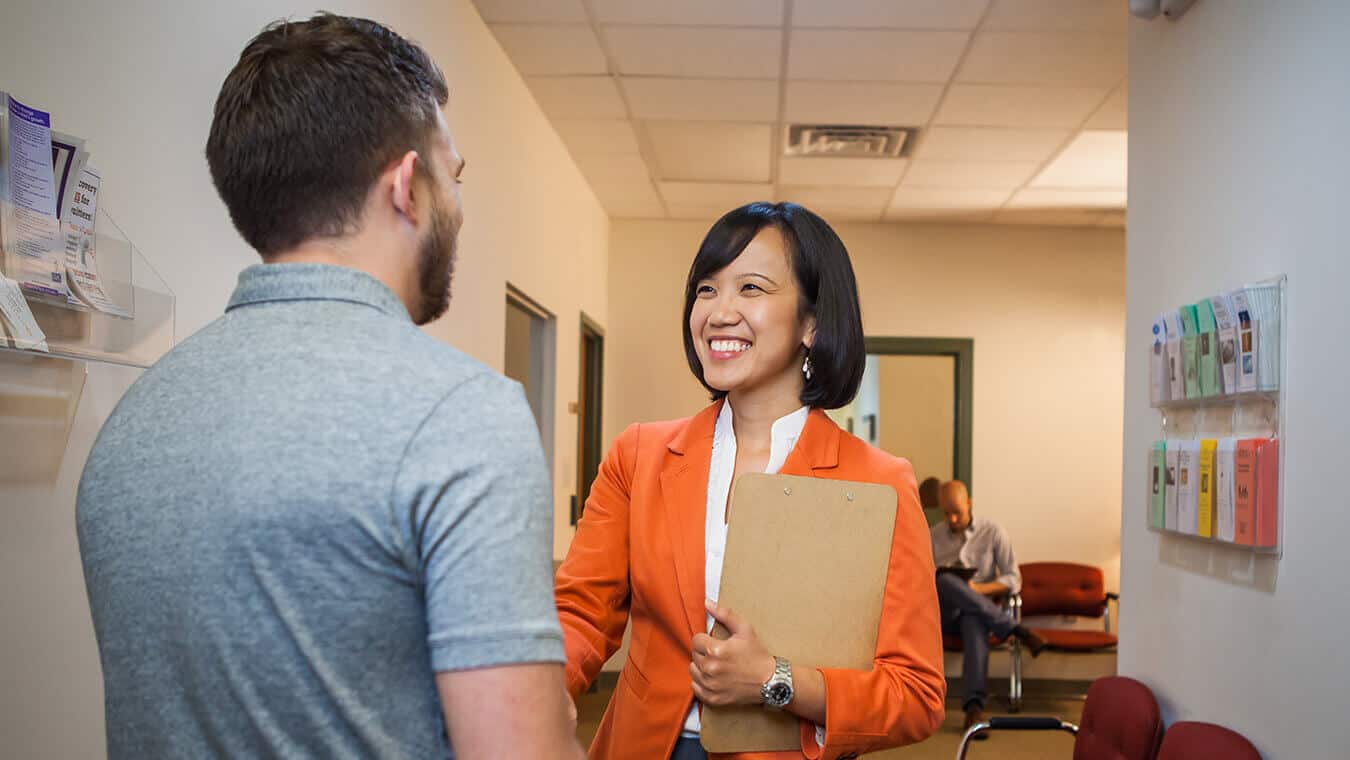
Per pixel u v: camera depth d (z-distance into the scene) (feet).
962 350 22.26
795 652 3.58
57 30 4.60
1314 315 6.30
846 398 4.02
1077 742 8.78
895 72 13.26
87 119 4.83
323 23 2.49
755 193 19.95
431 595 2.09
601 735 4.08
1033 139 15.94
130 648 2.15
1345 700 5.83
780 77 13.56
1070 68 12.93
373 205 2.44
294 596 2.06
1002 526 21.18
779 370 3.97
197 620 2.07
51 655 4.65
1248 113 7.27
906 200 20.22
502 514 2.10
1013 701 17.43
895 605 3.64
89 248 4.59
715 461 4.02
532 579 2.12
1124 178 18.06
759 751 3.50
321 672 2.04
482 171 11.90
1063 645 18.13
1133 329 9.60
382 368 2.20
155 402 2.28
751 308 3.85
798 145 16.67
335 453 2.09
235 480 2.09
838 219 22.15
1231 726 7.34
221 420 2.16
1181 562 8.32
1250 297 6.88
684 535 3.82
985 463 22.15
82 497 2.29
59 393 4.66
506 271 13.09
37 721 4.55
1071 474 22.07
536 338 16.52
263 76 2.39
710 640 3.40
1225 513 7.24
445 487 2.09
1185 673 8.20
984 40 12.12
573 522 18.20
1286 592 6.56
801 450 3.84
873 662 3.61
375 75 2.41
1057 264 22.30
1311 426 6.29
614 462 4.19
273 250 2.46
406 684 2.16
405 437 2.11
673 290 22.38
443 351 2.33
